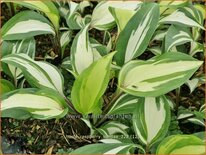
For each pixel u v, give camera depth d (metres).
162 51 0.77
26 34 0.78
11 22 0.79
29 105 0.66
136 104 0.67
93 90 0.66
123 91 0.70
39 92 0.68
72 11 0.82
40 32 0.79
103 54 0.78
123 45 0.72
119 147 0.59
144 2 0.84
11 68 0.77
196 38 0.86
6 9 0.97
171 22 0.79
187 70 0.63
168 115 0.65
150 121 0.65
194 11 0.84
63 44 0.85
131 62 0.67
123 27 0.76
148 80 0.64
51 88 0.70
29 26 0.79
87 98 0.66
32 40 0.79
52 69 0.73
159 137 0.64
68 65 0.81
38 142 0.74
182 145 0.60
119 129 0.70
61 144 0.73
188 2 0.85
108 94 0.81
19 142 0.73
